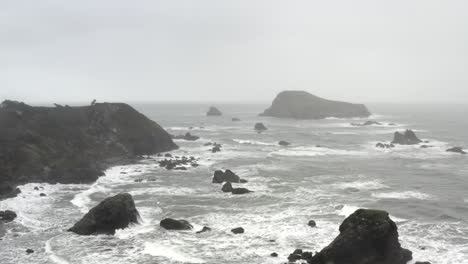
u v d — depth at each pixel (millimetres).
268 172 57281
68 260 26578
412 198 42406
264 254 27781
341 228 27750
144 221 34781
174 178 53031
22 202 39781
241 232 31797
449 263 26359
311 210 37844
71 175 49719
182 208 38875
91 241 29969
